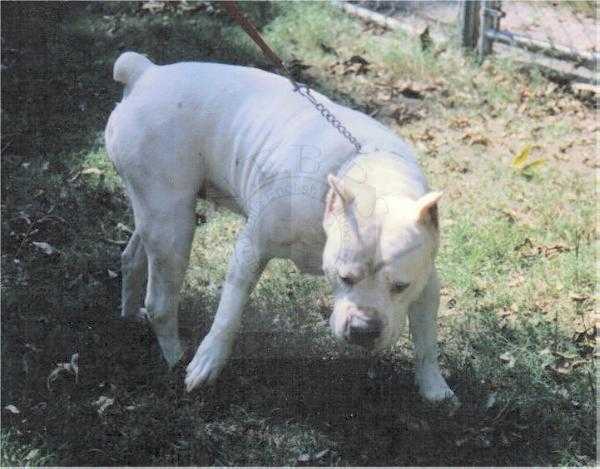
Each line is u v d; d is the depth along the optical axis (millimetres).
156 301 2184
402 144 1990
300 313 2381
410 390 2188
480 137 3398
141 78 2145
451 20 4336
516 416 2131
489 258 2725
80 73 3777
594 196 3074
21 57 3887
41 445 2033
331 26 4254
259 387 2189
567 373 2268
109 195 2980
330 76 3830
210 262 2645
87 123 3430
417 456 2029
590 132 3525
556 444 2066
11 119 3422
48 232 2811
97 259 2680
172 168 2070
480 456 2039
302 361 2250
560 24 4242
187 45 4004
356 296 1745
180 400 2143
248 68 2146
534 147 3383
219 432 2080
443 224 2844
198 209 2871
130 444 2035
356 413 2123
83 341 2328
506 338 2396
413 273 1745
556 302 2537
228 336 2055
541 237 2824
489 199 3023
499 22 4020
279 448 2043
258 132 1998
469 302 2533
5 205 2920
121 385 2182
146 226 2117
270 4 4383
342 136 1932
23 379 2213
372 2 4469
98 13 4355
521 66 3932
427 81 3828
